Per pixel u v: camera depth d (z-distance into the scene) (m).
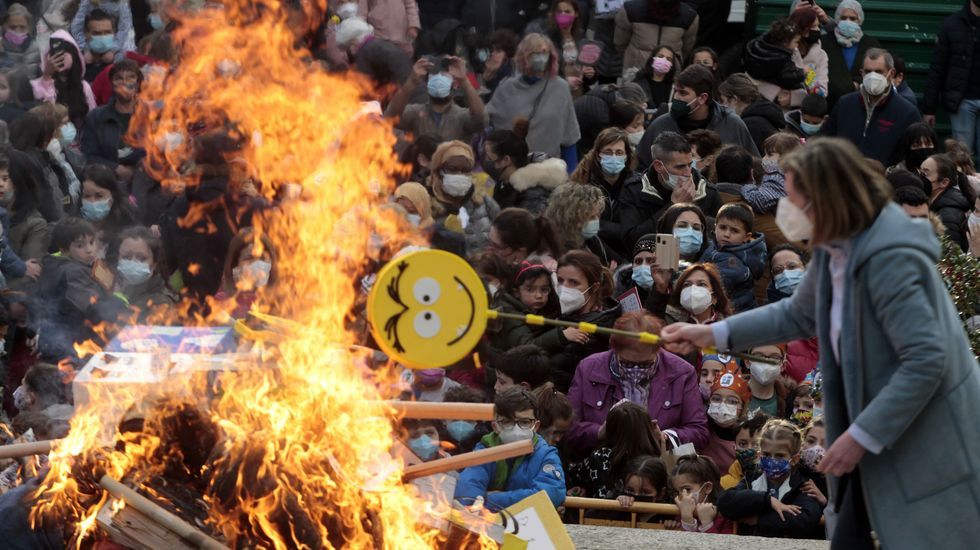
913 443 10.77
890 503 10.84
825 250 10.97
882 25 37.09
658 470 17.53
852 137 29.84
